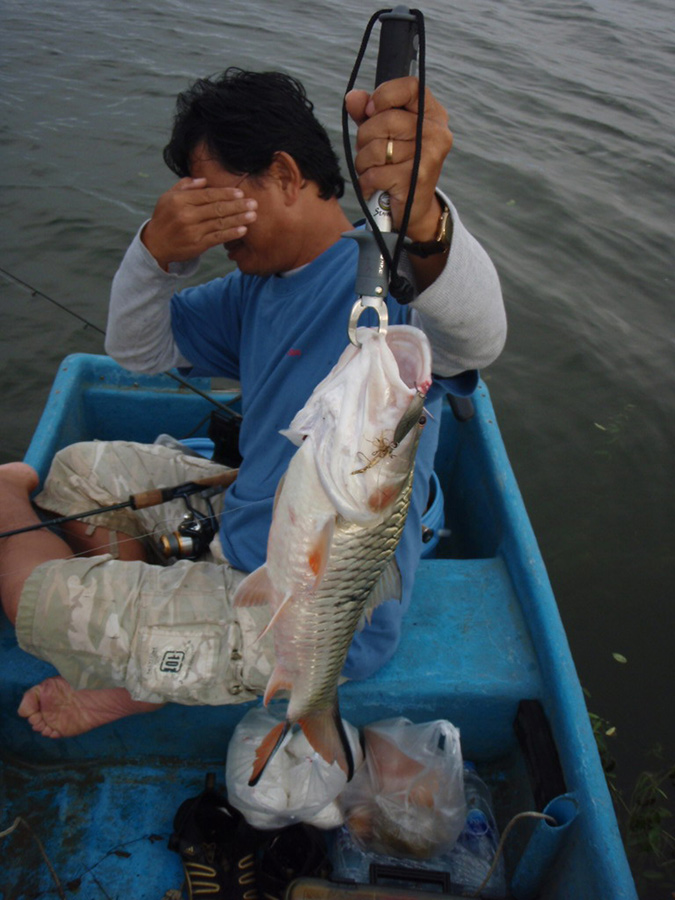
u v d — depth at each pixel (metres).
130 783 2.27
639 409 4.91
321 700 1.60
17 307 4.95
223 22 9.88
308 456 1.31
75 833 2.16
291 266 1.95
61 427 2.93
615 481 4.44
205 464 2.50
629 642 3.60
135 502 2.26
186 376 2.60
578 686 2.04
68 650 1.87
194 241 1.76
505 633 2.26
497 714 2.16
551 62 10.37
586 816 1.81
